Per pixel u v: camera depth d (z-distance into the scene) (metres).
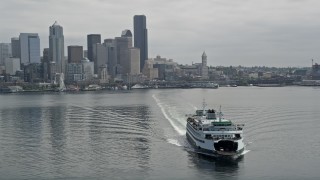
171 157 156.00
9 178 133.38
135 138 192.88
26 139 196.62
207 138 159.75
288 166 143.50
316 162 148.12
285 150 165.75
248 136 194.50
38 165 147.38
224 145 156.75
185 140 187.12
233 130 164.50
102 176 133.75
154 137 195.12
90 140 190.12
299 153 160.88
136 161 150.88
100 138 194.62
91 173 136.88
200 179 130.75
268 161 149.62
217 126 164.88
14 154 164.50
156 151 165.62
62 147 176.25
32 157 159.12
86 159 154.50
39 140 193.25
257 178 131.25
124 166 144.62
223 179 130.75
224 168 141.75
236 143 156.38
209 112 194.12
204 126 166.38
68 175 135.25
